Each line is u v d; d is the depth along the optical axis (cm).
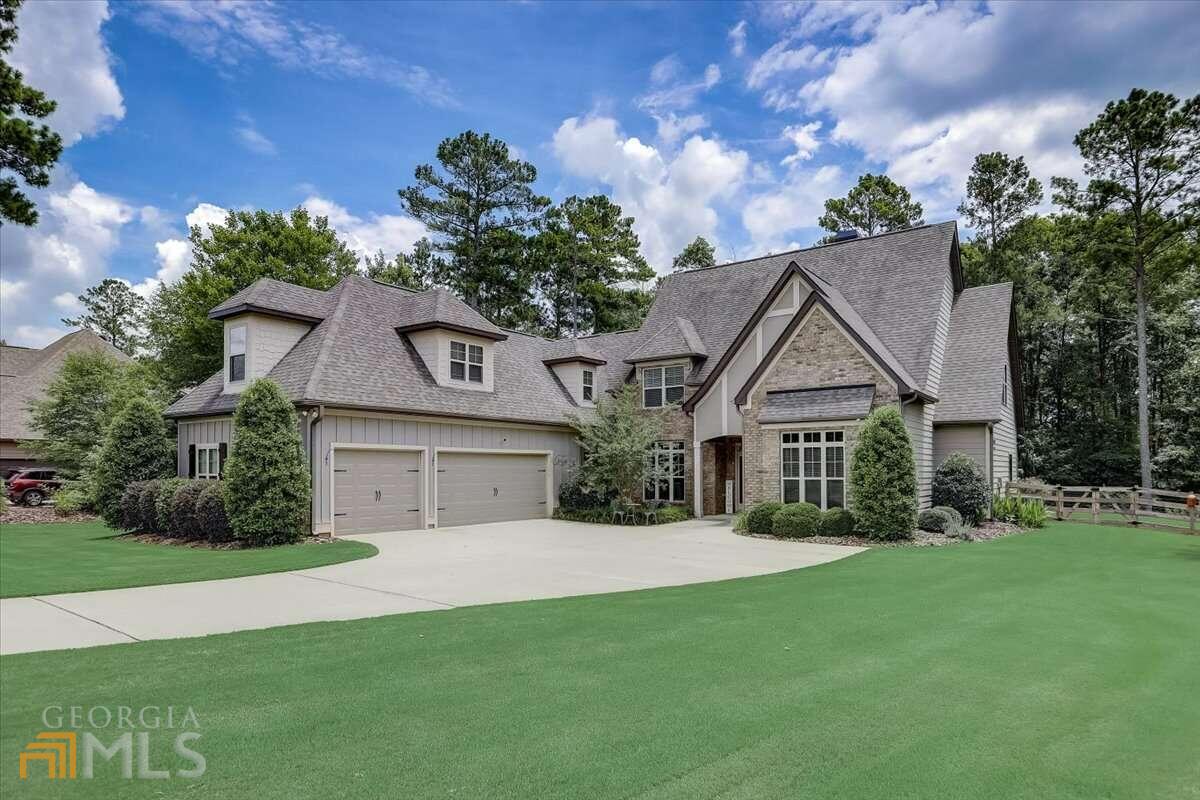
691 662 624
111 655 643
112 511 1806
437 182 4291
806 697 532
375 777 392
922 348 1955
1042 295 3538
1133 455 3212
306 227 3481
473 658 635
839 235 2612
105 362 2797
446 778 391
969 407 1997
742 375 2094
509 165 4328
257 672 590
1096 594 955
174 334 3195
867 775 399
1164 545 1544
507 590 992
